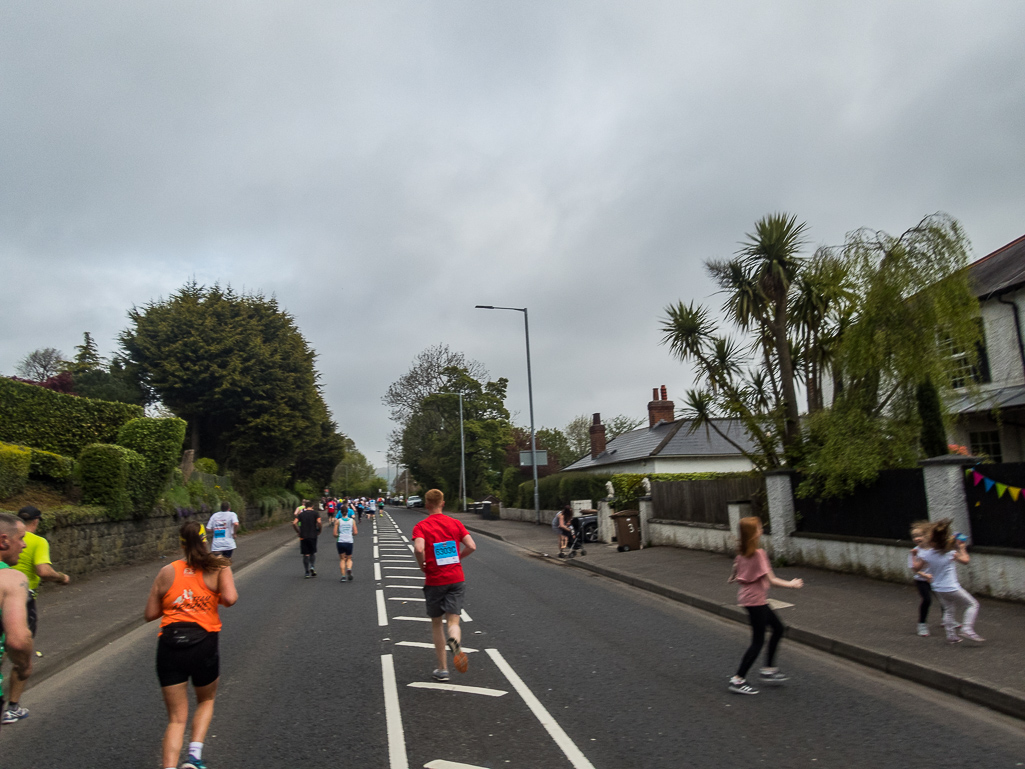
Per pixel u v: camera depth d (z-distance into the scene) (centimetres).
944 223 1246
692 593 1265
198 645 475
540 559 2109
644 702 658
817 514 1428
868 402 1330
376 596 1382
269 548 2530
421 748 548
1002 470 1004
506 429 6500
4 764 535
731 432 3816
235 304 3866
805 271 1479
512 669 788
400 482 11944
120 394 3488
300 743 564
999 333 1825
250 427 3772
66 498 1784
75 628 1025
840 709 628
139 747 569
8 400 1981
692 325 1627
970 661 715
